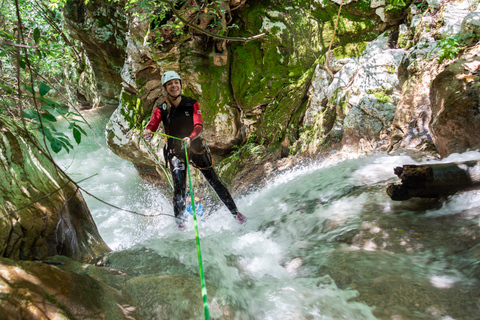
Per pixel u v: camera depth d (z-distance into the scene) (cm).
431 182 245
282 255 263
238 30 637
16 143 231
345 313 178
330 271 216
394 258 220
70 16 1068
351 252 233
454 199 263
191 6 555
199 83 642
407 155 390
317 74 575
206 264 232
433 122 345
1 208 193
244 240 289
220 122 655
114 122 775
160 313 178
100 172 946
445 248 219
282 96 614
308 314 180
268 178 568
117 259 251
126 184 886
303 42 604
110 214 696
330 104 551
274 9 612
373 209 288
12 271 148
